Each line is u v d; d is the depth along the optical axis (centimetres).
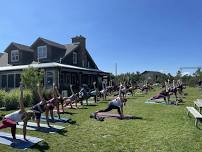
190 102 2355
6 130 1143
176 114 1623
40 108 1158
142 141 1003
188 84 5938
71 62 3859
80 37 4128
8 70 3466
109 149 910
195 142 992
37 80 2462
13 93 2019
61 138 1037
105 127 1234
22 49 3850
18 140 976
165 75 6981
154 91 4047
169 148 924
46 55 3728
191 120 1416
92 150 899
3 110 1862
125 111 1758
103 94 2705
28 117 997
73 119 1448
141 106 2048
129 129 1191
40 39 3772
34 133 1105
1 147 906
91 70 3806
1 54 4581
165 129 1193
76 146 939
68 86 3331
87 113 1675
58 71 3145
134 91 3669
